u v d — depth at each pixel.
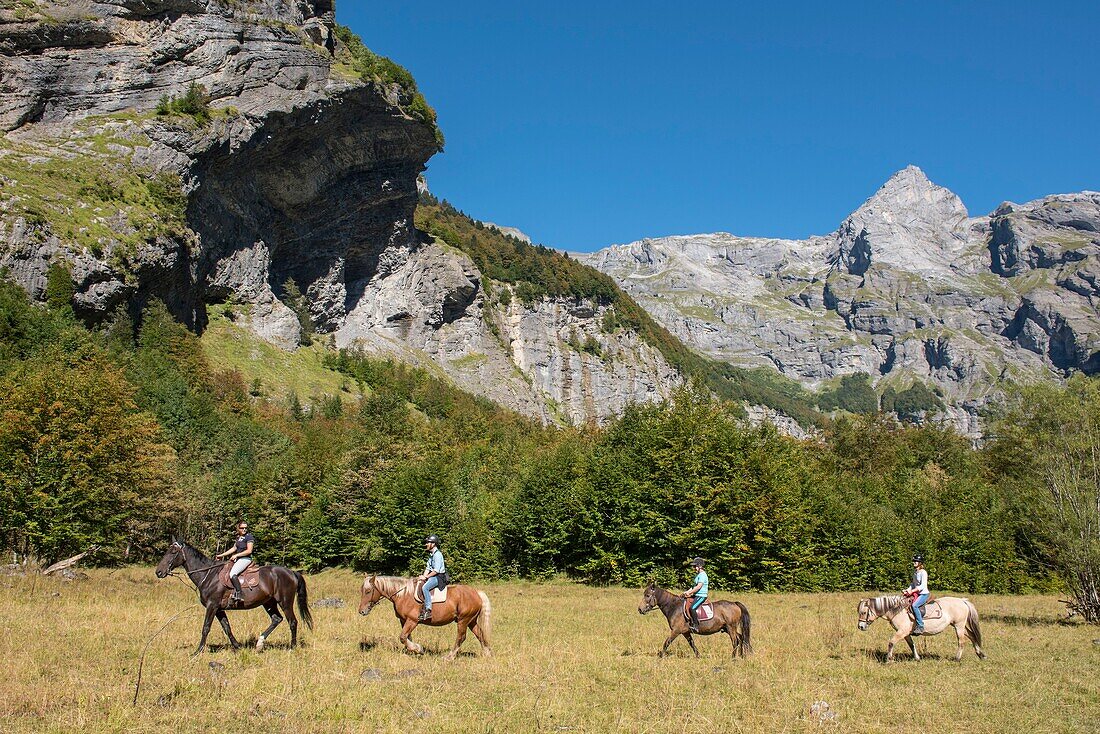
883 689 15.30
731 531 44.72
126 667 14.60
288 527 67.25
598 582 47.44
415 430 91.31
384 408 105.69
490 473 72.31
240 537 17.23
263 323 127.62
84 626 18.81
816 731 12.09
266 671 14.70
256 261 127.38
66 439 41.50
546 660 17.31
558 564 52.53
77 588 27.23
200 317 117.38
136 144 100.62
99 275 86.50
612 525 47.66
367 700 12.98
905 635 18.67
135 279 91.88
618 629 24.08
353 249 154.62
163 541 62.16
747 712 13.09
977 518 56.06
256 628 20.64
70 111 102.81
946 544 55.03
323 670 15.02
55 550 40.84
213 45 110.12
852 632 24.17
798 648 20.27
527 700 13.39
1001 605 38.66
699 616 18.39
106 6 105.62
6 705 11.71
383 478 59.38
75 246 84.50
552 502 52.53
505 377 181.75
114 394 44.88
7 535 41.12
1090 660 19.36
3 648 15.71
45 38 101.44
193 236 104.94
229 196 116.62
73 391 42.47
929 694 14.91
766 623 26.45
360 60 135.62
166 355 92.44
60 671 14.04
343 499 61.69
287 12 122.81
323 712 12.25
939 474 79.56
